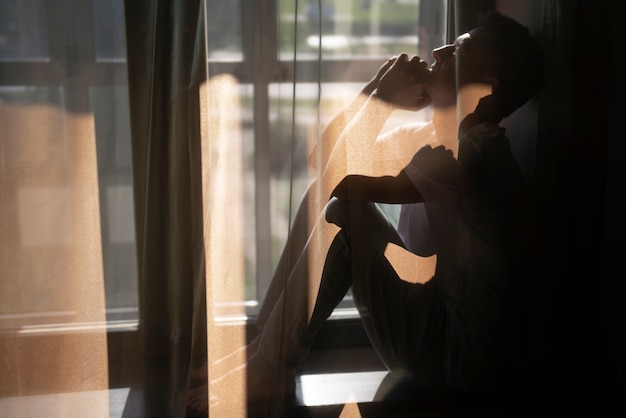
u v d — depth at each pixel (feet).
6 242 3.57
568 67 3.90
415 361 4.09
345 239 3.85
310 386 4.15
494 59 3.83
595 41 3.87
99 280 3.73
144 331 3.85
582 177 4.00
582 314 4.12
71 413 3.81
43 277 3.65
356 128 3.85
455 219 3.99
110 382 3.86
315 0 3.61
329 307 3.92
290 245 3.80
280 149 3.73
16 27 3.41
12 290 3.61
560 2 3.84
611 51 4.00
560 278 4.09
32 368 3.71
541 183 4.03
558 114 3.96
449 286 4.04
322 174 3.80
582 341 4.15
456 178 3.92
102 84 3.56
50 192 3.58
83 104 3.55
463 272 4.03
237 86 3.65
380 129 3.87
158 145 3.63
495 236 4.00
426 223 4.05
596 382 4.21
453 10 3.84
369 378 4.24
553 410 4.20
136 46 3.54
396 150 3.95
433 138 3.97
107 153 3.63
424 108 3.96
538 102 3.97
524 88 3.90
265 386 3.87
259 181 3.76
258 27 3.60
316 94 3.70
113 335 3.82
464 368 4.09
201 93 3.55
